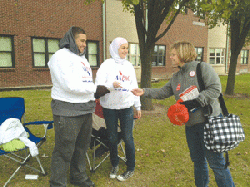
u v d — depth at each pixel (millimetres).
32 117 5469
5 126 2557
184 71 2080
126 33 14438
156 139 4301
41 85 11438
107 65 2594
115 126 2650
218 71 21406
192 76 2010
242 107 7406
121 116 2656
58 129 2201
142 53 5902
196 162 2285
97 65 13719
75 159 2518
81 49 2230
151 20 5594
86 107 2250
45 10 11281
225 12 3814
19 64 10867
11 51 10688
